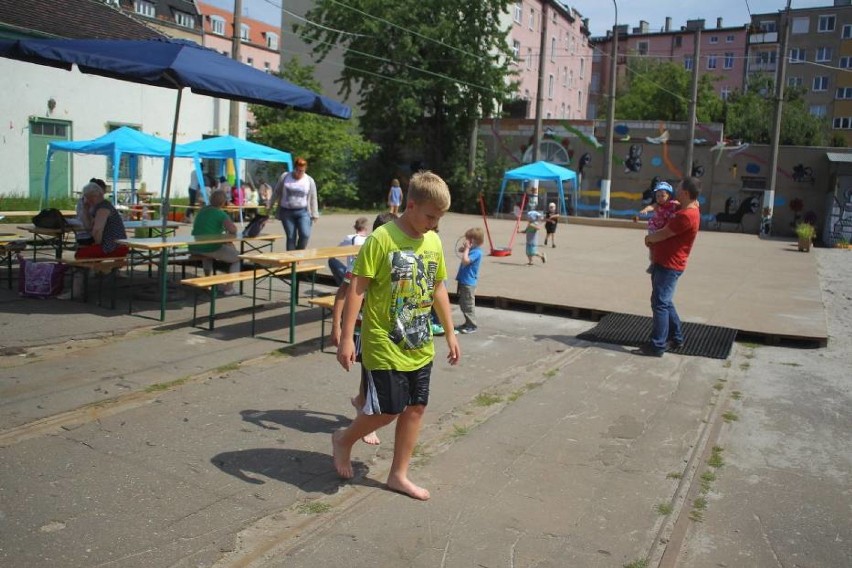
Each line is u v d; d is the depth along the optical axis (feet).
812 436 17.37
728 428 17.69
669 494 13.74
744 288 40.45
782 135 158.61
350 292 12.01
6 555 10.20
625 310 30.73
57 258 30.53
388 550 11.12
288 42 144.77
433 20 109.60
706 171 103.55
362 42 109.91
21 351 20.54
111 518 11.50
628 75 198.80
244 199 71.20
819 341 26.89
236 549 10.85
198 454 14.26
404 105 107.24
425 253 12.35
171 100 83.71
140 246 24.27
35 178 71.15
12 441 14.26
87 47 26.05
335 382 19.57
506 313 31.40
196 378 19.10
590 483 14.10
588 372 22.18
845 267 57.41
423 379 12.64
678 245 23.66
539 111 103.50
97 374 18.88
